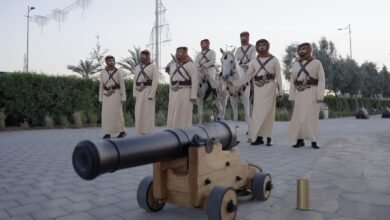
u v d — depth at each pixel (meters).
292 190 4.67
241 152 7.88
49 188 4.86
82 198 4.38
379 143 9.41
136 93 10.31
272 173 5.68
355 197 4.25
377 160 6.73
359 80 43.06
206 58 10.80
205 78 10.49
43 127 14.63
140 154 2.91
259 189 4.12
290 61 39.91
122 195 4.51
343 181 5.05
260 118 8.95
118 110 10.48
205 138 3.51
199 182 3.34
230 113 20.91
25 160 6.99
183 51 9.17
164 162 3.50
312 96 8.50
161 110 19.12
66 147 8.80
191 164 3.35
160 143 3.13
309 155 7.43
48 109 15.30
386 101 53.69
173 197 3.50
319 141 9.99
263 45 9.03
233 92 9.86
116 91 10.41
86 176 2.58
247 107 9.84
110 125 10.39
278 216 3.66
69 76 15.92
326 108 29.78
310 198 4.23
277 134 12.37
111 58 10.50
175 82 9.16
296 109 8.68
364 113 28.27
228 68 9.38
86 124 15.74
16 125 14.58
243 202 4.15
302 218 3.57
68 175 5.65
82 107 16.27
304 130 8.52
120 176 5.59
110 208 3.99
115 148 2.72
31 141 10.05
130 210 3.92
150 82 10.16
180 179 3.44
